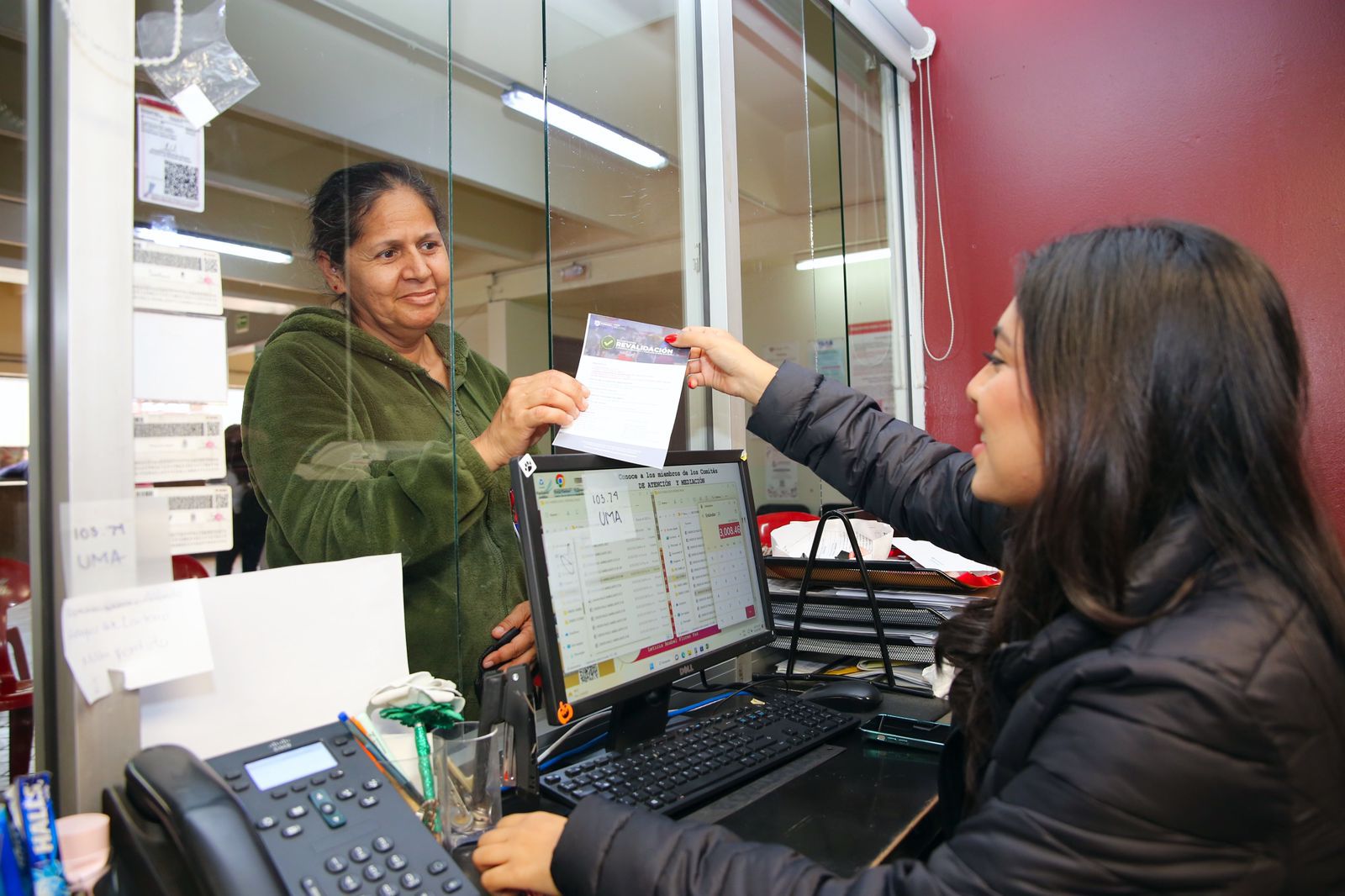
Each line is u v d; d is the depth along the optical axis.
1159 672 0.53
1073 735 0.55
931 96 2.39
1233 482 0.59
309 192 1.01
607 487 1.03
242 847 0.55
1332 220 1.89
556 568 0.93
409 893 0.58
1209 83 2.02
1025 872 0.54
